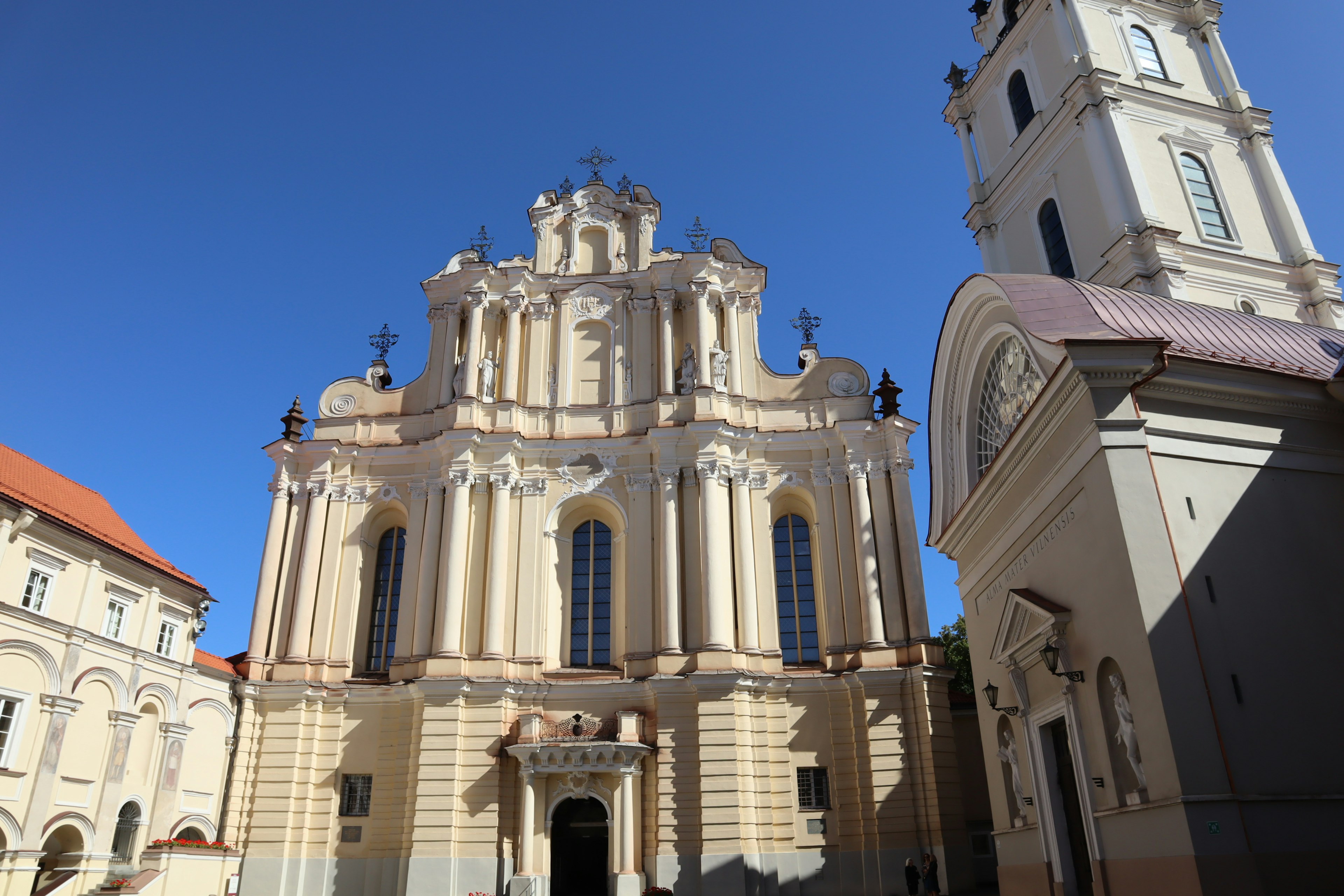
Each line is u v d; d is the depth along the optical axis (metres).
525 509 41.72
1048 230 40.88
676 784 35.84
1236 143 40.00
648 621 39.53
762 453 43.19
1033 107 42.31
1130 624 16.36
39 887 30.89
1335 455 18.55
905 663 38.41
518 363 45.12
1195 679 15.55
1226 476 17.66
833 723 38.00
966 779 38.91
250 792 37.53
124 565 34.72
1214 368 18.05
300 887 35.88
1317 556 17.39
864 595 39.62
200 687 37.69
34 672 30.53
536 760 35.69
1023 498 21.23
